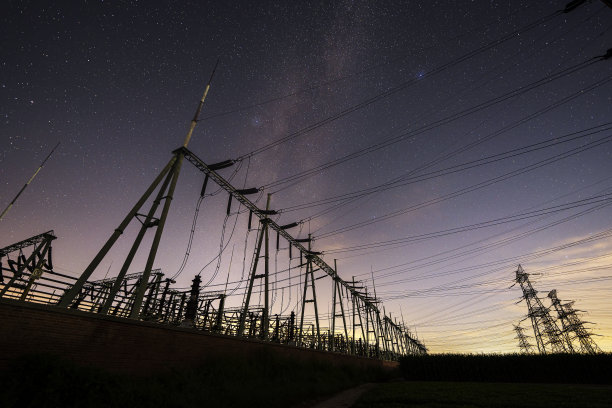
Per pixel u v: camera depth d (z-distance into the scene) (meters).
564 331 55.84
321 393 15.59
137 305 12.58
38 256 20.53
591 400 13.68
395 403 13.06
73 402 7.56
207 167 19.86
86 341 9.70
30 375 7.60
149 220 15.02
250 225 25.56
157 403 9.05
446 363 33.44
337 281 39.75
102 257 12.28
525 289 61.03
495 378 31.16
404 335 88.81
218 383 12.05
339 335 39.19
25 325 8.44
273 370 16.42
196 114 18.58
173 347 12.47
